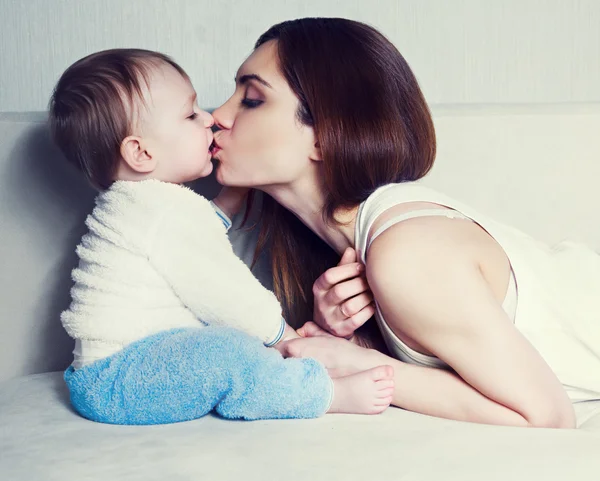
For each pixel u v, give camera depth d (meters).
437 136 1.59
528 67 1.78
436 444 0.94
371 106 1.20
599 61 1.80
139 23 1.61
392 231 1.11
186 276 1.16
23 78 1.60
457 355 1.06
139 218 1.18
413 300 1.06
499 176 1.61
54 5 1.59
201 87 1.64
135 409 1.08
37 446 0.99
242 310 1.18
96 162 1.27
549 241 1.64
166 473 0.87
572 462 0.87
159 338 1.13
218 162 1.39
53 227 1.50
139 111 1.23
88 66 1.26
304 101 1.22
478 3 1.74
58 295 1.50
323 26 1.26
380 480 0.83
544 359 1.20
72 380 1.13
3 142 1.48
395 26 1.71
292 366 1.09
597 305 1.27
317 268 1.46
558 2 1.77
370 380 1.09
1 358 1.50
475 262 1.09
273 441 0.97
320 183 1.28
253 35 1.65
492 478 0.83
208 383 1.07
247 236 1.54
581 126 1.63
